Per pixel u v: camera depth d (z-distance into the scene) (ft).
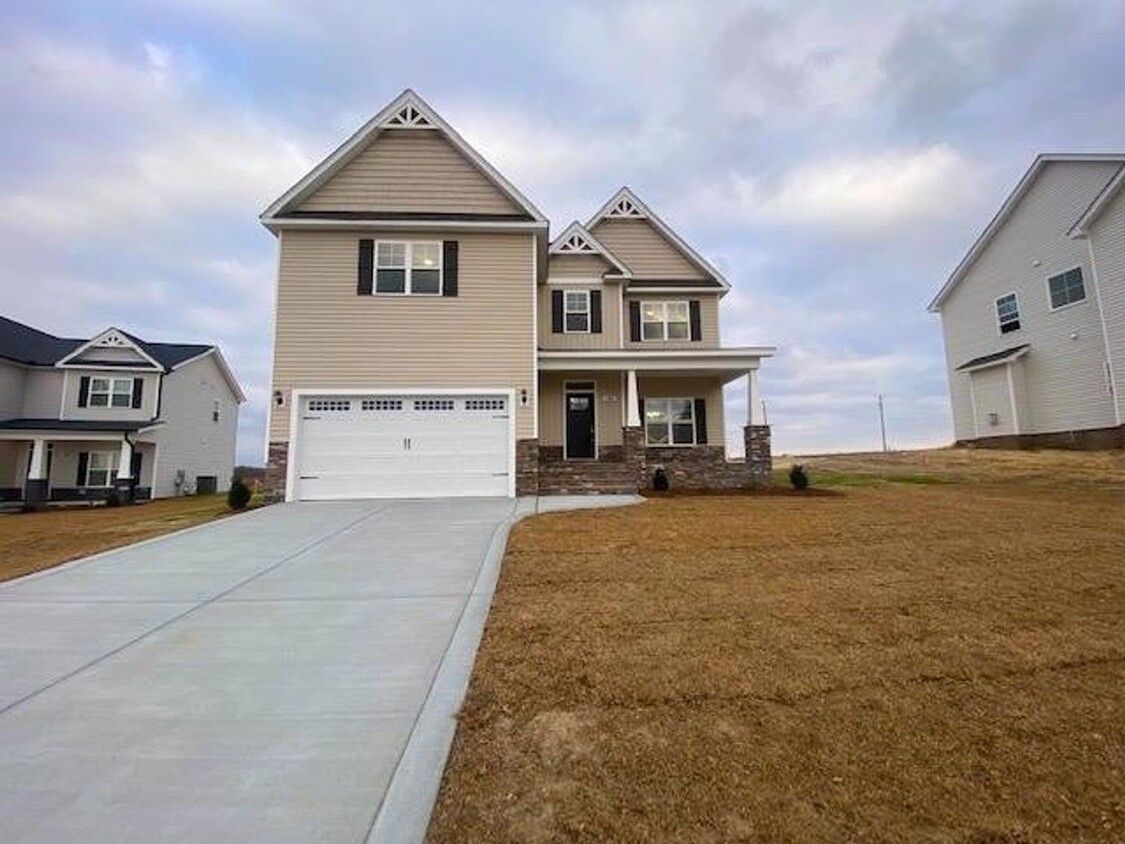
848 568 23.12
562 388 62.13
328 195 48.80
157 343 99.50
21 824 9.39
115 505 73.67
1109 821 9.22
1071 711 12.51
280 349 45.83
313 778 10.63
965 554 24.94
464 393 46.47
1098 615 17.98
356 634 17.69
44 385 84.12
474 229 47.75
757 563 23.95
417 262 47.57
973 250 81.56
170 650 16.70
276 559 26.45
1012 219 77.05
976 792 9.92
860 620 17.74
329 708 13.25
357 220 46.85
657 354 54.19
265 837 9.08
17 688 14.39
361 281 46.85
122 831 9.23
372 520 35.09
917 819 9.27
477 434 46.39
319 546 28.73
